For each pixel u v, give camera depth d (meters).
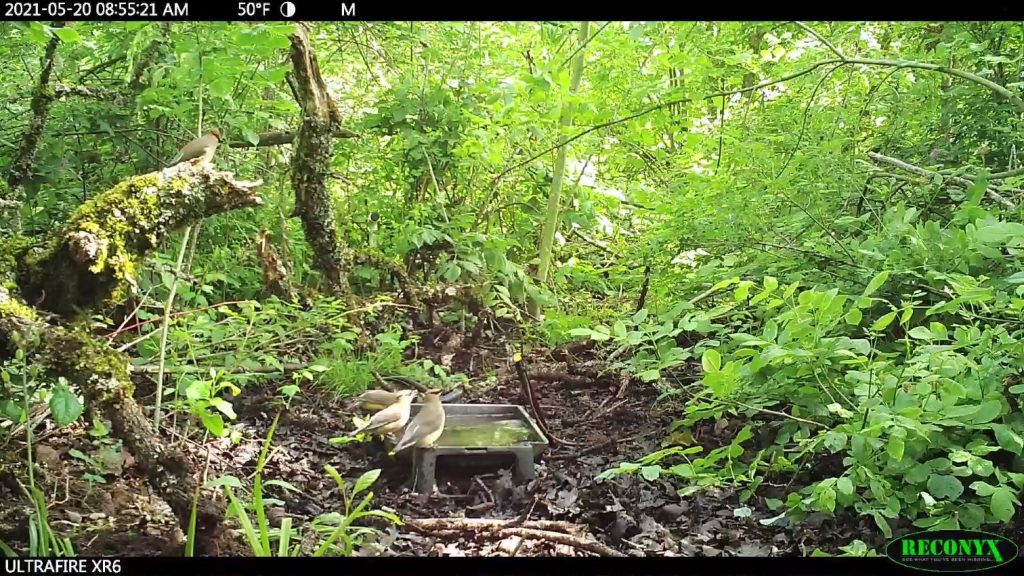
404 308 6.30
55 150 5.61
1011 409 3.45
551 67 6.18
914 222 4.87
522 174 7.69
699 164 7.28
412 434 3.90
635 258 6.86
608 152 7.91
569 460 4.39
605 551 3.29
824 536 3.48
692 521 3.66
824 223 4.92
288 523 2.97
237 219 6.62
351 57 8.30
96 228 2.99
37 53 5.97
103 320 4.62
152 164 6.00
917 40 6.17
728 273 5.08
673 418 4.96
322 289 6.05
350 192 7.62
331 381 5.09
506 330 6.65
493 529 3.41
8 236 3.24
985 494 2.84
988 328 3.30
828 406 3.25
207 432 4.19
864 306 3.31
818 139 5.41
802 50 6.38
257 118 6.26
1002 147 5.28
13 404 3.22
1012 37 5.17
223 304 5.15
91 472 3.63
